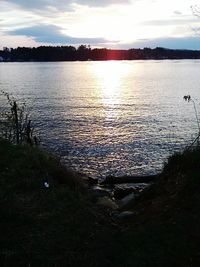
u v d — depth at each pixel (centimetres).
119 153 2408
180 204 677
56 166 941
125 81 10825
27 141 1355
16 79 10400
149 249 562
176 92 6788
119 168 2078
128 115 4100
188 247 557
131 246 574
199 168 774
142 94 6656
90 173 1973
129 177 1345
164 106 4825
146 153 2409
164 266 523
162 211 683
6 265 533
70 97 6038
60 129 3178
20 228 640
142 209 746
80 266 535
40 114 3956
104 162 2195
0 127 1401
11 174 862
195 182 712
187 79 10862
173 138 2842
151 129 3238
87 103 5259
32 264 539
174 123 3512
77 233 630
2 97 4753
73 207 729
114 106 4938
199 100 5194
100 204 797
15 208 707
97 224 671
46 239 607
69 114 4088
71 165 2116
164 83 9444
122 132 3109
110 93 6962
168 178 817
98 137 2897
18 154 980
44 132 3014
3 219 664
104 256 558
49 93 6538
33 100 5272
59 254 566
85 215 700
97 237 616
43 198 760
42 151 1042
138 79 11769
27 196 768
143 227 629
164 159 2247
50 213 698
